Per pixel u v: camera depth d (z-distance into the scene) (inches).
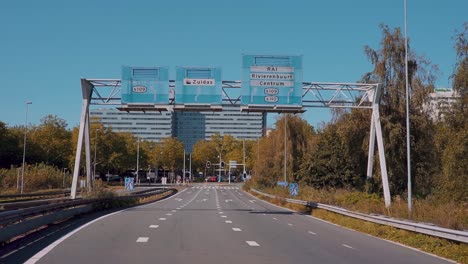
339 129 1669.5
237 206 1792.6
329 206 1272.1
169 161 5644.7
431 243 653.9
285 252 574.9
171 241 660.7
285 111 1332.4
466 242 591.2
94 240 661.3
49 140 4008.4
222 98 1337.4
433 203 1192.8
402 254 603.2
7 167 3659.0
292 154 2711.6
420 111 1592.0
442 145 1279.5
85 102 1354.6
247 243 653.3
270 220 1125.7
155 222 984.9
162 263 472.1
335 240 738.8
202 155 6520.7
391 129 1561.3
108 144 4101.9
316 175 2566.4
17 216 690.2
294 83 1322.6
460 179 1157.1
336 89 1354.6
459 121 1172.5
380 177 1583.4
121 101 1336.1
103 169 4276.6
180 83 1332.4
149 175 5580.7
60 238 681.0
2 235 597.6
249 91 1316.4
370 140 1465.3
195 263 474.6
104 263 468.1
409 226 773.3
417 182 1594.5
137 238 692.1
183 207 1651.1
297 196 1919.3
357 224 959.6
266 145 3070.9
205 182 6131.9
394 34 1600.6
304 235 798.5
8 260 480.1
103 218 1082.7
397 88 1589.6
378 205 1154.7
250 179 3752.5
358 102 1581.0
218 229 857.5
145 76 1337.4
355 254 584.7
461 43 1168.2
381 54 1609.3
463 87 1157.1
